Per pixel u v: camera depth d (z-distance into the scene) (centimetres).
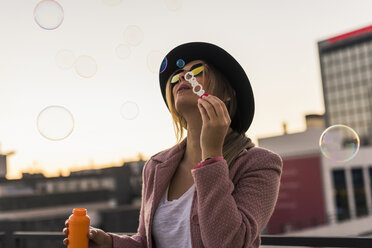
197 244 80
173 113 104
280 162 86
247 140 92
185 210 87
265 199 80
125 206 1542
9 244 171
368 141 3312
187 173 94
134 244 99
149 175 102
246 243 73
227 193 74
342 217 1764
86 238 88
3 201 1437
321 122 2522
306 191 1773
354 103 4900
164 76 116
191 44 101
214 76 94
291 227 1797
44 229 1395
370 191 1817
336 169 1791
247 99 95
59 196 1573
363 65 4844
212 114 77
